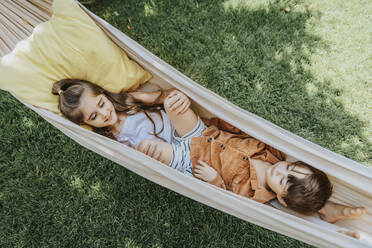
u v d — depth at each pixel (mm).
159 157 2080
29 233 2348
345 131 2498
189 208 2367
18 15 1900
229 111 1790
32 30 1949
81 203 2395
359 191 1806
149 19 2902
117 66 2057
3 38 1906
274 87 2635
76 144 2508
